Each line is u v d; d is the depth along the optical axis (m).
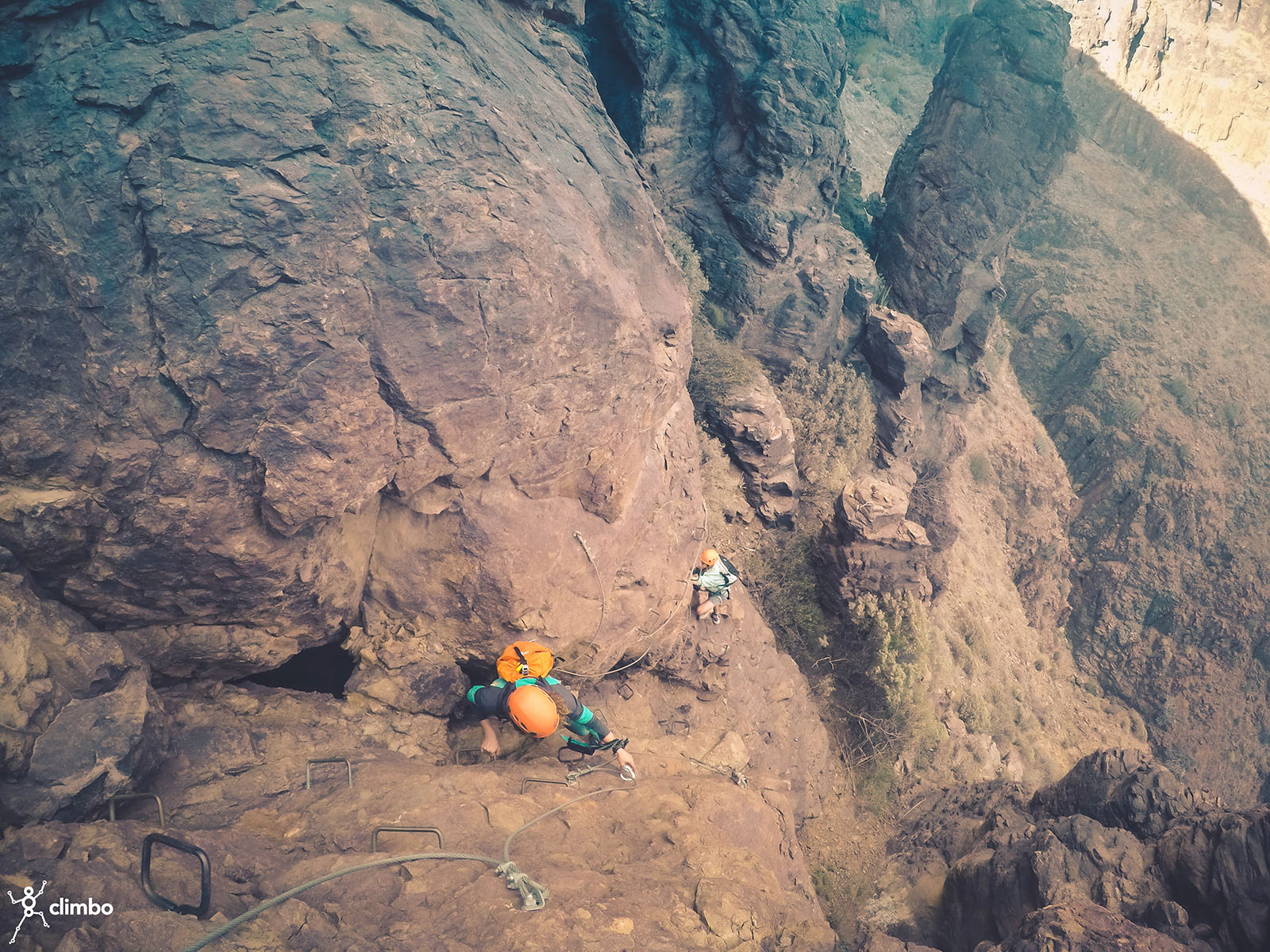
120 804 3.81
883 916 8.51
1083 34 48.56
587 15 15.55
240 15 4.38
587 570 6.32
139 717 3.89
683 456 8.13
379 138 4.69
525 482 5.77
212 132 4.20
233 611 4.91
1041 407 39.91
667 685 8.16
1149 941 4.28
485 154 5.23
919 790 11.96
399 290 4.78
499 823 4.34
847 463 17.52
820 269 17.22
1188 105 46.81
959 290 19.84
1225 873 5.06
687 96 15.84
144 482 4.19
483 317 5.14
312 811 4.16
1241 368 39.03
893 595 12.81
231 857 3.45
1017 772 19.86
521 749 5.91
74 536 4.09
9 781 3.38
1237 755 33.12
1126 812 6.71
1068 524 37.16
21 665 3.58
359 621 5.72
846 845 10.35
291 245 4.39
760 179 16.00
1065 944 4.26
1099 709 33.31
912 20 39.94
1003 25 18.62
